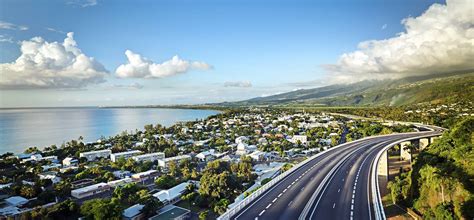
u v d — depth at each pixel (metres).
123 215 83.62
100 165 159.12
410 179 91.62
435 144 105.94
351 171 88.25
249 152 187.75
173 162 149.75
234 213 54.97
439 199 69.19
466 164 73.50
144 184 124.56
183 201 101.38
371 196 64.19
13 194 107.50
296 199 62.91
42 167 149.88
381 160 113.25
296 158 171.62
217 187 99.31
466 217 59.19
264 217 53.00
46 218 80.81
